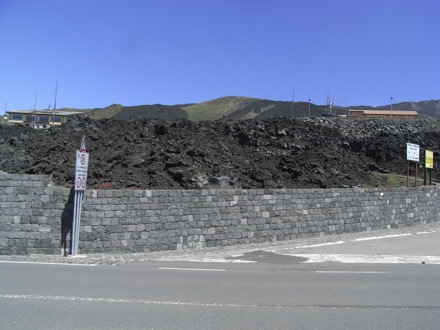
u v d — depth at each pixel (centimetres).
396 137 3862
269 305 682
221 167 2333
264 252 1330
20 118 7931
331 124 4441
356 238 1642
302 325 579
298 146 3036
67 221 1264
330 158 2869
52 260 1130
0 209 1245
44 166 2291
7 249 1239
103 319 595
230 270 1017
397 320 606
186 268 1038
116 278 888
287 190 1644
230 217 1506
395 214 1986
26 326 561
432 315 634
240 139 3111
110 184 1989
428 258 1224
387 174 3097
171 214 1400
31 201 1255
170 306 668
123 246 1319
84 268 1013
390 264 1130
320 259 1204
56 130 3097
